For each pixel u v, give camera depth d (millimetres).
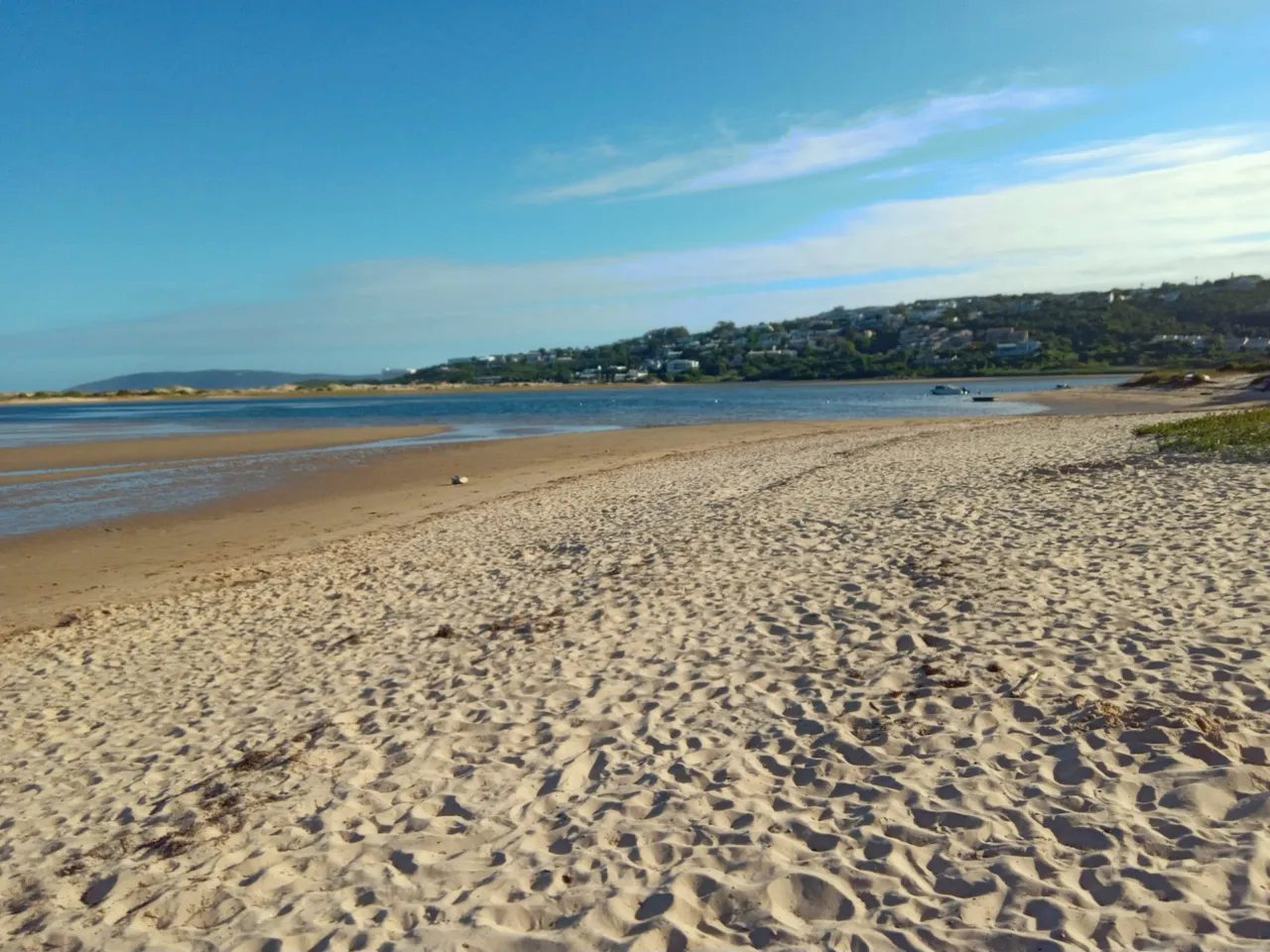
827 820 3969
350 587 10570
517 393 130875
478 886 3754
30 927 3898
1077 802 3797
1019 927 3008
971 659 5707
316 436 35875
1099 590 6914
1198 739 4172
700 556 9844
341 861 4121
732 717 5324
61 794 5496
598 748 5105
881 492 13227
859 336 172750
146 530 15750
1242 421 16266
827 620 7008
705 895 3465
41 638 9531
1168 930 2889
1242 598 6219
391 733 5703
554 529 13172
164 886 4105
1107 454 14883
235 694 7086
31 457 27750
